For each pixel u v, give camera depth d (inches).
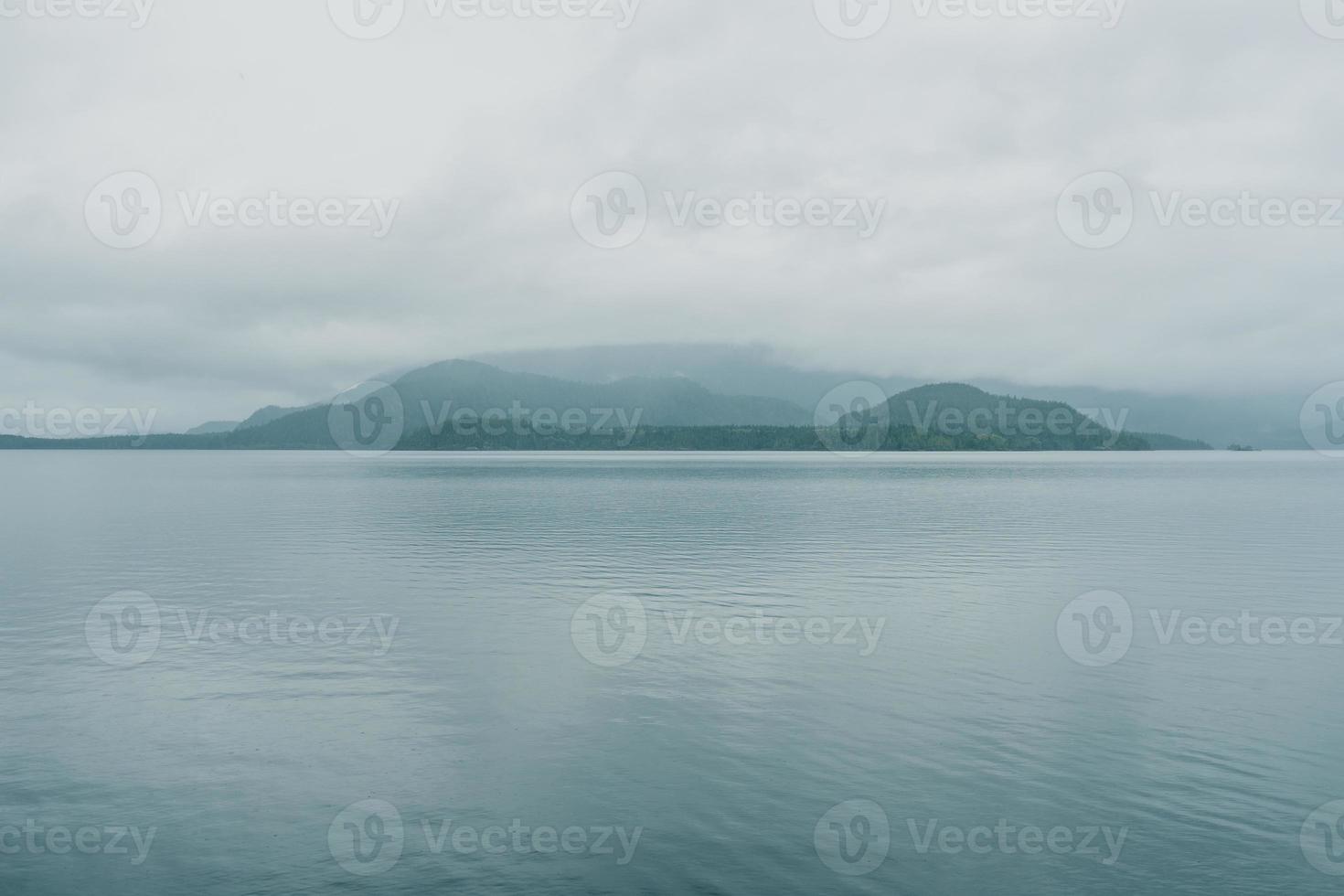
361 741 663.8
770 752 643.5
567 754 637.9
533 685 808.3
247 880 468.4
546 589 1318.9
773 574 1459.2
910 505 3137.3
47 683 813.2
